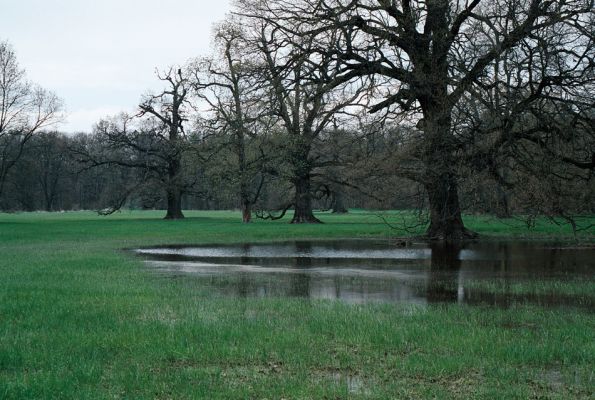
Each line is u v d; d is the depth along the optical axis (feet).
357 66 95.86
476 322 36.68
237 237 124.36
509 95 76.59
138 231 147.23
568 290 51.13
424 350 29.89
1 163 228.22
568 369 26.71
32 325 35.50
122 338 31.65
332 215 263.70
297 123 147.54
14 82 197.98
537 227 141.18
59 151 343.26
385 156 93.97
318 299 46.16
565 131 75.92
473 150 79.36
